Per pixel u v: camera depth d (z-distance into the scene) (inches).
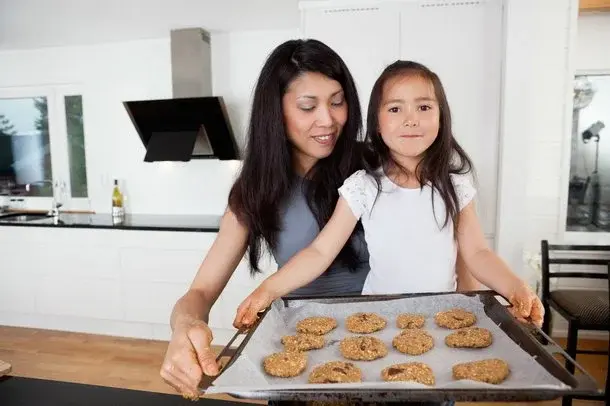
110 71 141.4
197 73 127.0
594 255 112.6
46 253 130.6
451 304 39.4
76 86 145.0
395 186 43.2
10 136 152.9
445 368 31.7
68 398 35.7
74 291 130.0
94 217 141.3
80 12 108.8
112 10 107.7
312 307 40.2
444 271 42.3
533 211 112.9
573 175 121.2
